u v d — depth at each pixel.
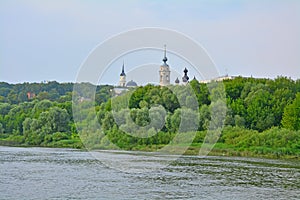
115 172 35.44
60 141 68.88
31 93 121.69
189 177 33.59
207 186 29.91
